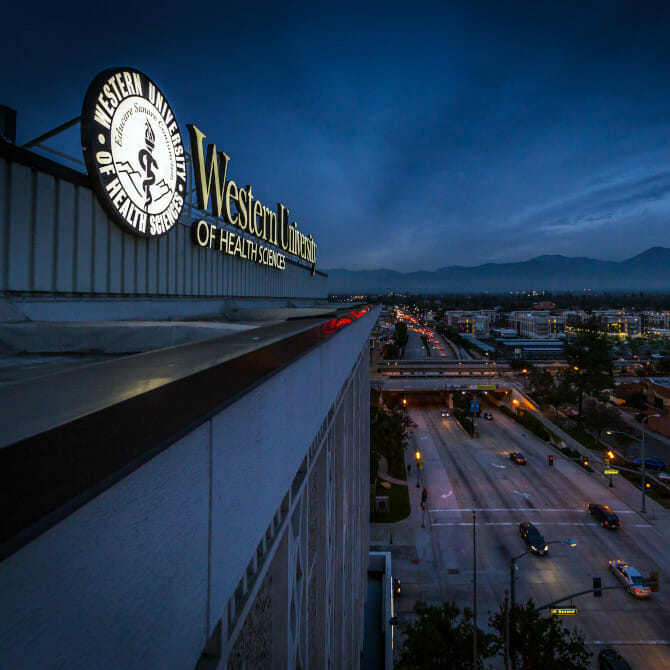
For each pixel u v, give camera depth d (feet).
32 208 19.42
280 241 61.05
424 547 92.22
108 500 3.54
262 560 9.04
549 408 207.82
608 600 73.77
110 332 12.81
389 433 123.34
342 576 27.71
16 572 2.54
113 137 22.72
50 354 13.09
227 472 6.17
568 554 87.97
